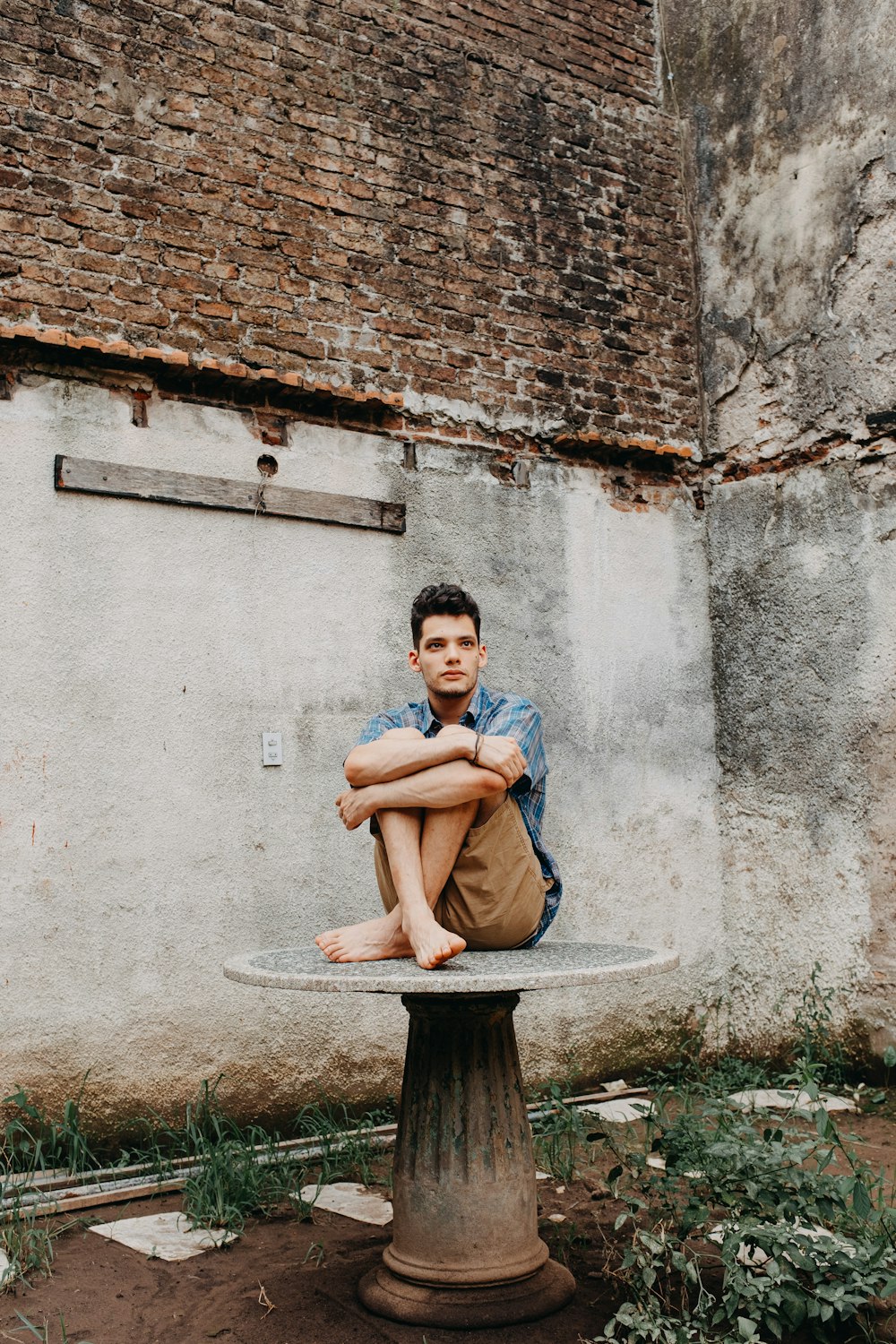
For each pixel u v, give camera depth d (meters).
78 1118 3.75
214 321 4.34
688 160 5.92
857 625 5.03
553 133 5.47
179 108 4.38
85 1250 3.11
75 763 3.88
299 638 4.40
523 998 4.80
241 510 4.31
